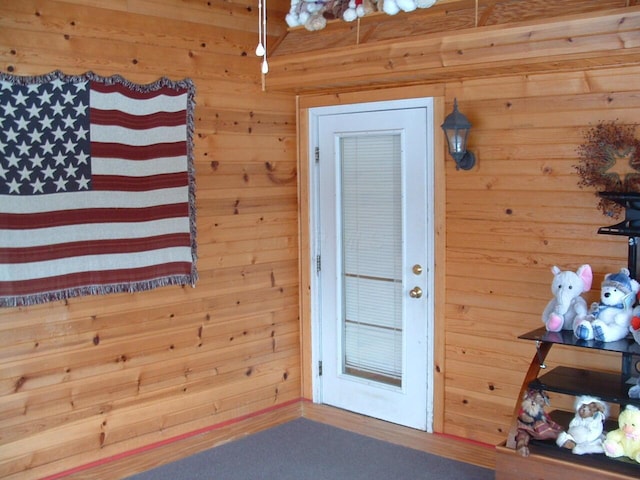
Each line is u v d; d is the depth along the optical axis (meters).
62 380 3.35
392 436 3.97
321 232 4.26
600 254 3.16
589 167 3.14
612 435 2.82
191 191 3.70
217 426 3.97
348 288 4.21
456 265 3.66
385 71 3.46
